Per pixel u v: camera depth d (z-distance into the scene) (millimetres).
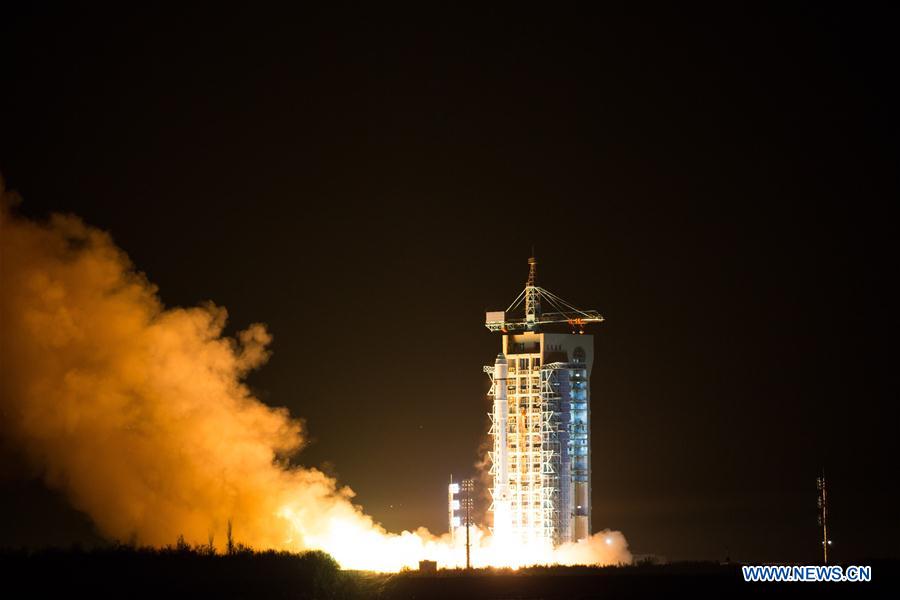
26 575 130250
